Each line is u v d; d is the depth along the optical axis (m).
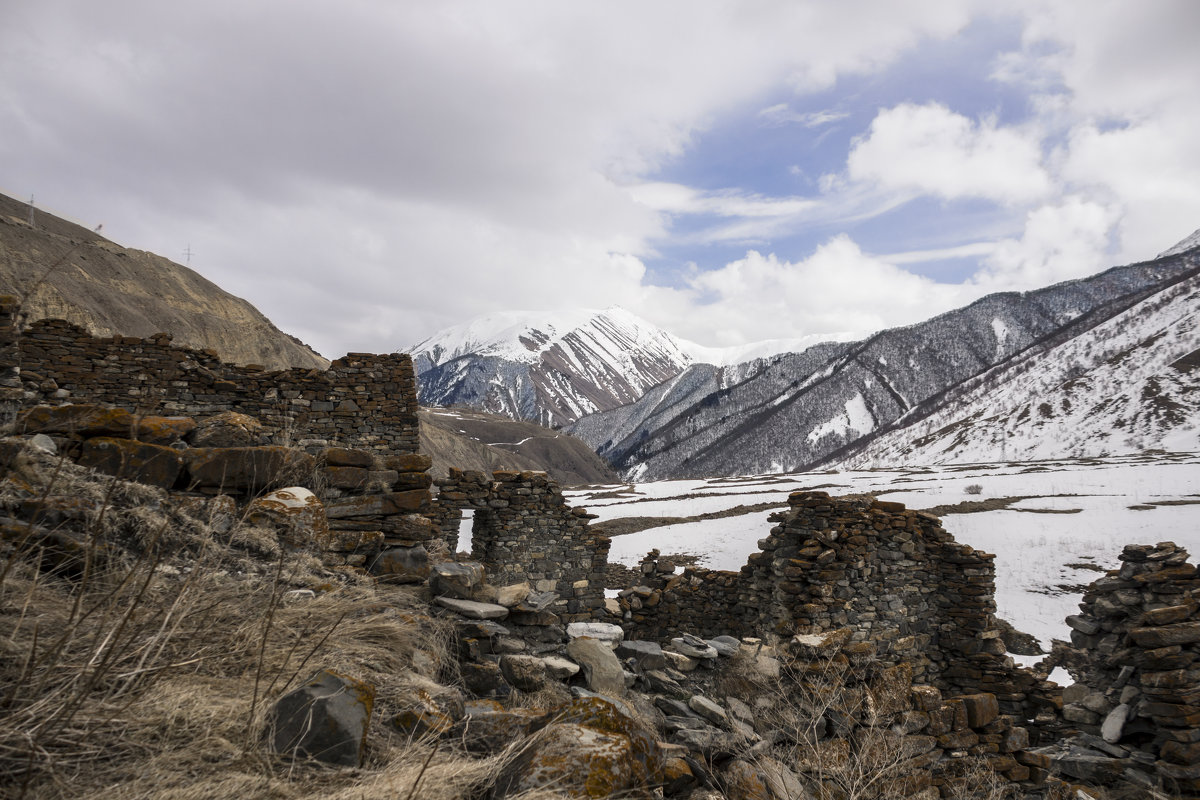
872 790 6.41
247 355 59.75
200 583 3.89
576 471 149.12
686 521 45.75
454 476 13.56
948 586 11.59
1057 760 9.59
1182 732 8.97
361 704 3.05
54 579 3.72
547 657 6.11
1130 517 36.38
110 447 5.34
